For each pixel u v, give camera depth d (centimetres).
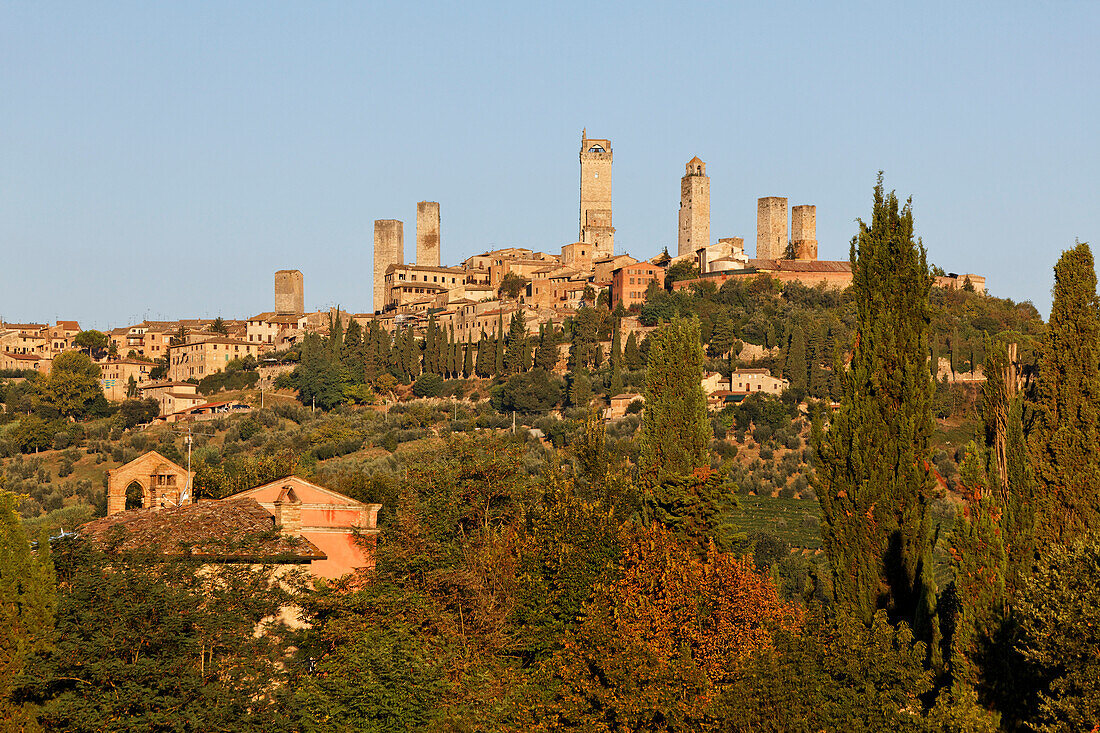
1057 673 7494
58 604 8112
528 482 14000
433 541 10812
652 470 12275
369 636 8781
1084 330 8325
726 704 8631
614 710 9169
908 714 8138
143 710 7712
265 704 8100
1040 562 7794
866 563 9081
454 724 8456
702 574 10350
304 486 10975
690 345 12531
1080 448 8188
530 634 10244
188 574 8675
